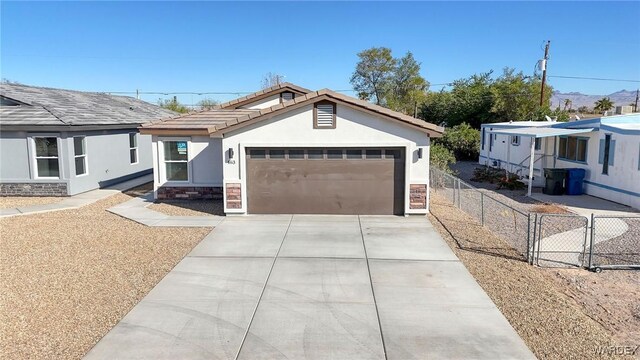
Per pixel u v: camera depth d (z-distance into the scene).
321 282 7.74
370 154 12.83
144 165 22.91
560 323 6.25
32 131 16.11
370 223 12.04
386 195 12.96
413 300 6.99
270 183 13.02
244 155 12.79
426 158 12.59
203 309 6.64
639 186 14.56
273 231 11.20
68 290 7.38
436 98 44.38
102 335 5.86
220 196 15.63
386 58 64.62
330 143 12.62
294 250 9.61
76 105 19.55
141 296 7.14
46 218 12.86
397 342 5.68
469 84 43.41
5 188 16.41
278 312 6.54
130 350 5.48
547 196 17.38
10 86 18.81
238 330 5.98
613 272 8.54
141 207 14.40
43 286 7.55
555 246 10.22
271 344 5.62
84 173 17.55
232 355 5.36
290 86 19.00
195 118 16.58
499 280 7.91
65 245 10.01
